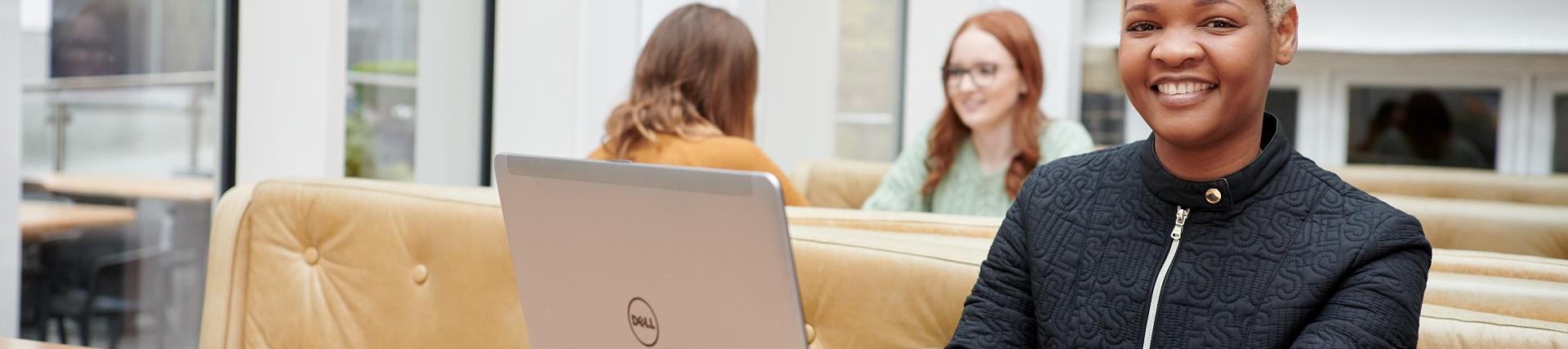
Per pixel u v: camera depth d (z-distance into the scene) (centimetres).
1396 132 611
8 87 201
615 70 330
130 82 230
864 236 147
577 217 114
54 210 217
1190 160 102
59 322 222
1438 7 589
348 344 180
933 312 134
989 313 114
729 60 222
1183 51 96
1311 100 623
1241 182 100
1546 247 273
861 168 374
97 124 224
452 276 169
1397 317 92
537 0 318
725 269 101
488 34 326
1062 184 114
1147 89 101
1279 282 97
